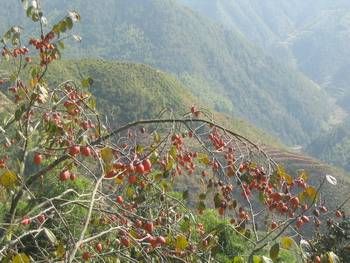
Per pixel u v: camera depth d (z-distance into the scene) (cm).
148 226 478
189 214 563
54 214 545
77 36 584
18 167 543
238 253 743
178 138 561
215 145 564
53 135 569
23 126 595
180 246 464
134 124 526
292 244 385
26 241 559
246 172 509
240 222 538
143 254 469
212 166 550
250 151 520
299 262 425
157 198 614
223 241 753
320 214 500
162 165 570
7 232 422
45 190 686
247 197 483
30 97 546
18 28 593
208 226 811
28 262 349
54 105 600
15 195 532
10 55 608
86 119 632
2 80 660
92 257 504
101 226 583
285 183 494
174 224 577
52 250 564
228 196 529
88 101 672
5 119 611
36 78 587
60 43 578
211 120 564
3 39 589
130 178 457
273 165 527
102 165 436
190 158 581
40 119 584
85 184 706
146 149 574
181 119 525
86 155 448
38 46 578
